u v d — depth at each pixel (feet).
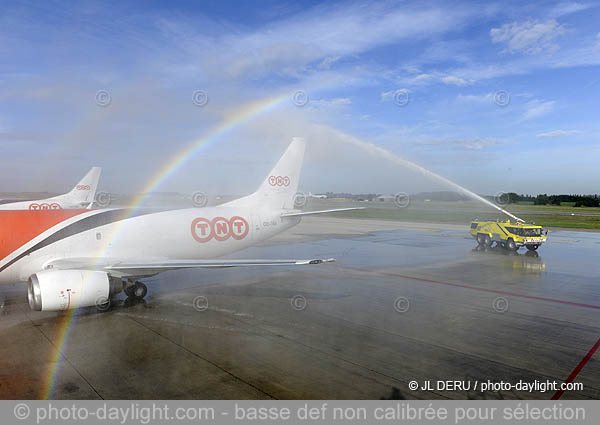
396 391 34.94
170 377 37.09
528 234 116.67
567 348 44.98
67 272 53.01
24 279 62.13
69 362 40.19
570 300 65.46
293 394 34.32
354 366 39.70
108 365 39.50
